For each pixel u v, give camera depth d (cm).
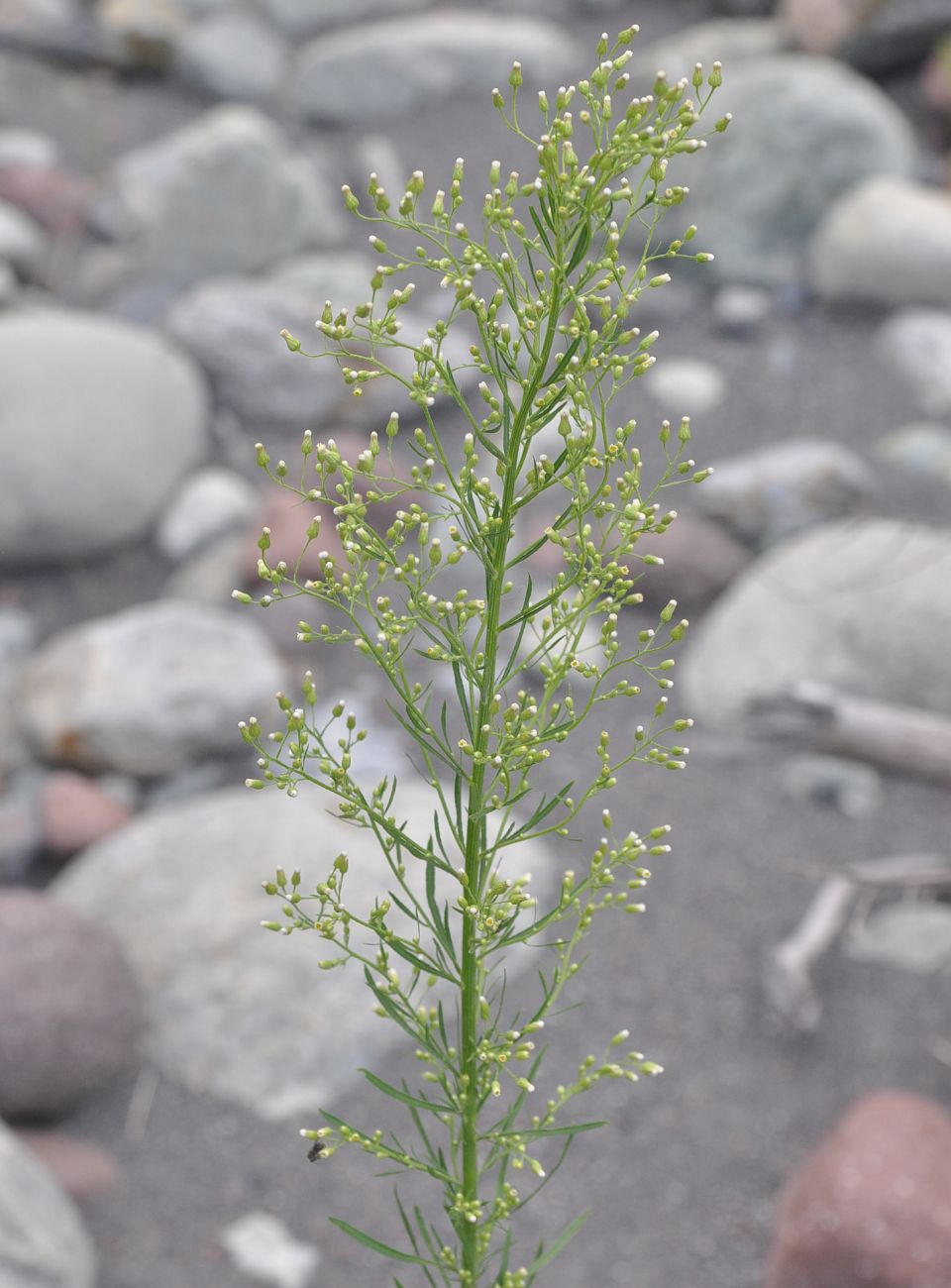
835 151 845
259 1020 419
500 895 124
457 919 434
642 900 480
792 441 716
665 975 451
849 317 817
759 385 762
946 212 816
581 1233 369
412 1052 421
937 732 456
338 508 108
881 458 698
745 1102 408
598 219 107
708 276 841
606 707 573
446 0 1143
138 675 539
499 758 113
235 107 1013
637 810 519
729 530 656
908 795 528
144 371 668
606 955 457
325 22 1091
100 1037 396
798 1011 428
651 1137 399
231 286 755
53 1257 322
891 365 770
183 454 673
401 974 425
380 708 560
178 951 434
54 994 391
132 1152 389
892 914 474
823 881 486
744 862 497
